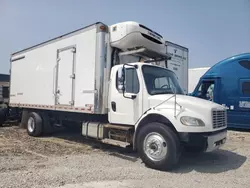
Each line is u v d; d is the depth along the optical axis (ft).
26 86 32.71
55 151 22.24
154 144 17.57
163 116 17.69
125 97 20.22
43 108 28.91
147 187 13.83
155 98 18.66
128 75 20.58
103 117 23.72
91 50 22.72
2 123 39.42
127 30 21.52
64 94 25.71
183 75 38.04
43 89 29.12
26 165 17.24
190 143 16.88
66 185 13.71
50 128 30.96
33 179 14.38
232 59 38.19
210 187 14.15
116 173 16.10
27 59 32.81
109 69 22.33
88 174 15.62
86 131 23.82
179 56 37.09
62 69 26.22
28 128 31.53
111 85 21.68
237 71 37.47
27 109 33.68
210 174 16.69
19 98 34.32
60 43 26.73
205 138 16.63
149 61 24.29
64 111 26.84
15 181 13.98
